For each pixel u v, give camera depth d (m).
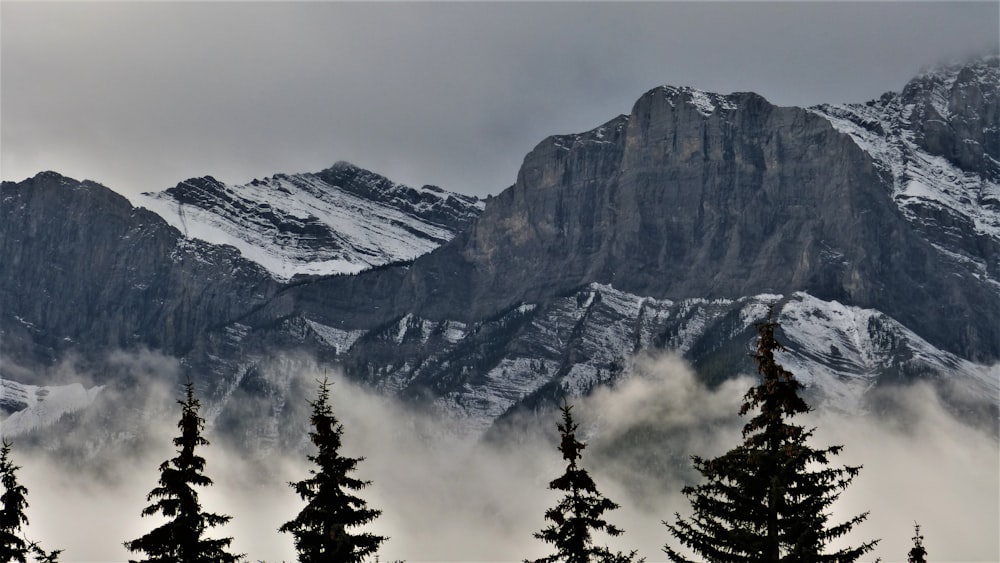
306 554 122.00
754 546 112.50
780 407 115.69
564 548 121.56
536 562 121.69
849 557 112.38
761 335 117.12
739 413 116.38
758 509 114.00
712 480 117.12
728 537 113.62
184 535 122.31
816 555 112.25
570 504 122.56
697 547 114.94
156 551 123.06
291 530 122.88
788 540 112.38
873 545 113.25
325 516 122.94
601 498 123.06
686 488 116.50
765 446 116.31
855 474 113.88
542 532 122.56
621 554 122.75
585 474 122.88
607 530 121.94
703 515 115.44
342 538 120.94
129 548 122.88
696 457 117.56
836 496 114.00
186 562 122.94
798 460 112.94
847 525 112.81
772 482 113.12
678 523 116.75
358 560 122.12
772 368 115.75
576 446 122.88
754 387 116.50
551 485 122.56
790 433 113.88
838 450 113.75
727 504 114.94
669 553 115.56
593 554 121.81
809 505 113.75
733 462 115.44
